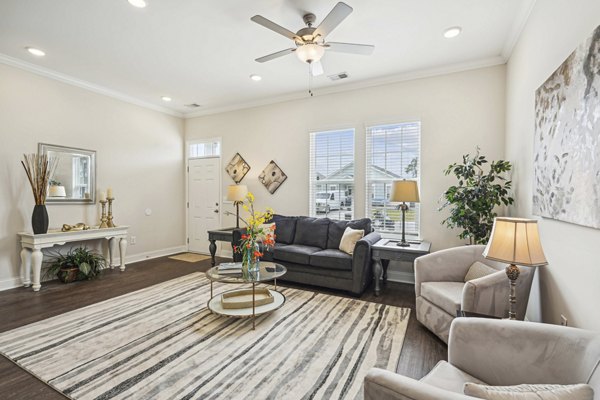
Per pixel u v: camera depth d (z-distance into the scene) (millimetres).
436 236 3848
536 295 2285
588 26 1501
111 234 4344
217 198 5641
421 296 2594
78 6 2527
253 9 2578
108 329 2537
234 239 4211
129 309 2975
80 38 3076
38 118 3873
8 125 3609
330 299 3301
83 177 4363
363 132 4273
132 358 2096
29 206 3801
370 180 4254
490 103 3537
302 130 4758
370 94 4215
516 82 2957
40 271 3832
